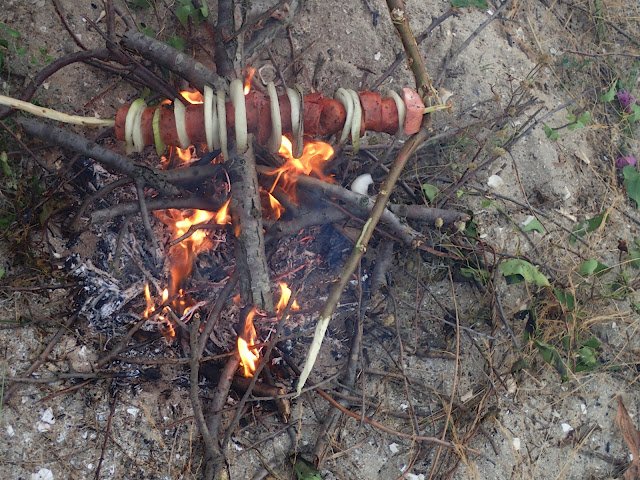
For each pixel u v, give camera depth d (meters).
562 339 0.85
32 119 0.66
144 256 0.71
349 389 0.74
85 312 0.69
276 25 0.76
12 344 0.65
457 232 0.77
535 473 0.81
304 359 0.74
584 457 0.84
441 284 0.81
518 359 0.82
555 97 0.96
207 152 0.71
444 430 0.76
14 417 0.63
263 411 0.71
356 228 0.76
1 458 0.62
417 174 0.81
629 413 0.89
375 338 0.77
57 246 0.69
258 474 0.69
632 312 0.91
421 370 0.78
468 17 0.93
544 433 0.83
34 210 0.68
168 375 0.70
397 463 0.75
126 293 0.69
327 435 0.72
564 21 1.03
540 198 0.89
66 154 0.71
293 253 0.76
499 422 0.80
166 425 0.68
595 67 1.03
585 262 0.82
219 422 0.67
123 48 0.68
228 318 0.72
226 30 0.69
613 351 0.89
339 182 0.77
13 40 0.72
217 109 0.61
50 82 0.72
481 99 0.88
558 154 0.92
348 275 0.62
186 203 0.67
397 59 0.83
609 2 1.07
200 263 0.73
